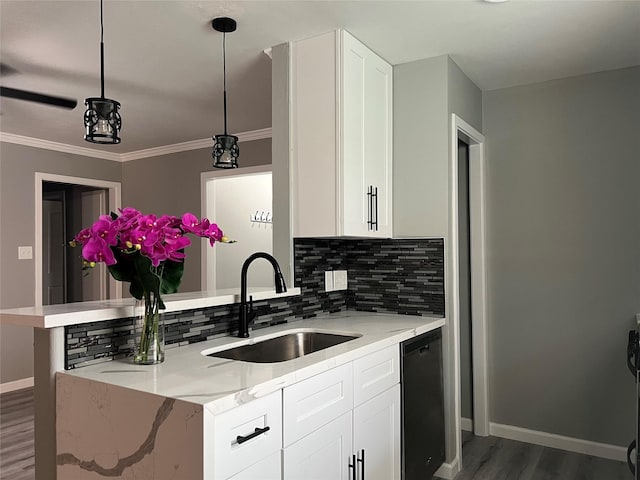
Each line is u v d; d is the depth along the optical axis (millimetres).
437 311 2760
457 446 2744
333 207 2426
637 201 2871
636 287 2869
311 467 1650
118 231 1521
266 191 6215
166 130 4574
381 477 2098
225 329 2162
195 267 5180
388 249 2932
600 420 2957
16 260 4621
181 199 5242
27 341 4613
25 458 2941
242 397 1359
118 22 2307
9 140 4598
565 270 3066
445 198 2730
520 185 3207
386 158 2814
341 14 2250
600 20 2305
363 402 1972
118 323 1745
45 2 2105
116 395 1425
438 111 2754
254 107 3793
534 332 3158
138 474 1383
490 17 2279
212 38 2500
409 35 2479
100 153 5473
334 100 2430
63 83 3180
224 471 1311
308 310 2719
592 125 2998
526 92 3193
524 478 2674
